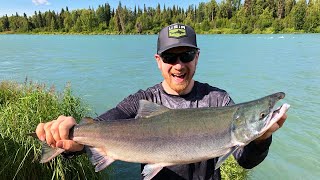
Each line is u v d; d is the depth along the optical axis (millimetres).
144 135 830
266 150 815
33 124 1790
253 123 795
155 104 849
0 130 1782
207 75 6246
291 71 6574
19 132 1766
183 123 831
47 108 1903
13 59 9500
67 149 805
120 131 833
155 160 831
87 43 17578
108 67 7742
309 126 3166
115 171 2223
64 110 1986
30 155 1745
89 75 6570
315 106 3850
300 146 2730
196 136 821
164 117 840
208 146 821
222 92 916
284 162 2443
